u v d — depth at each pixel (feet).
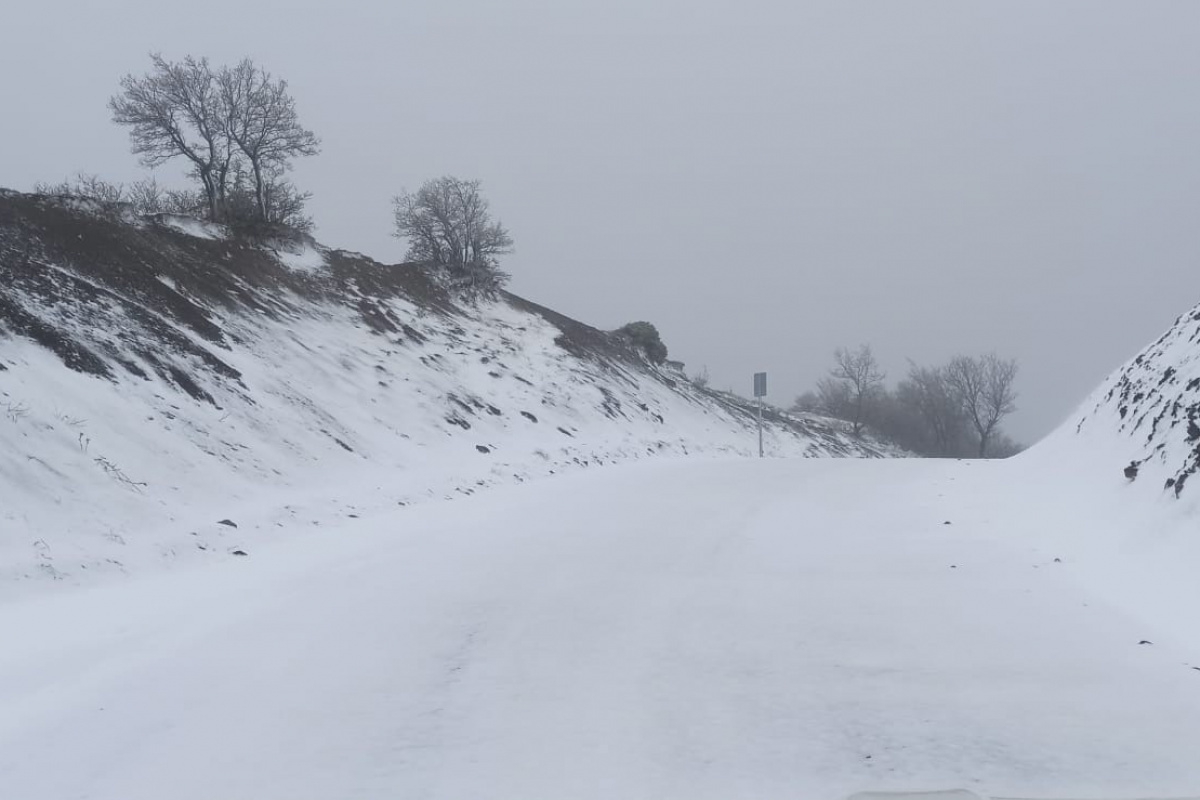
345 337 83.05
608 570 33.63
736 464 78.69
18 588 28.66
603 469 73.20
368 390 72.23
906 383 221.87
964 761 17.83
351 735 19.07
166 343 54.70
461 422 75.61
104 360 47.78
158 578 32.09
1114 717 19.77
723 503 50.72
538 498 53.06
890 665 23.18
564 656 24.06
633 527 42.73
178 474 42.16
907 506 48.14
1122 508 34.30
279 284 85.05
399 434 66.54
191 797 16.43
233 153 96.27
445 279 118.32
